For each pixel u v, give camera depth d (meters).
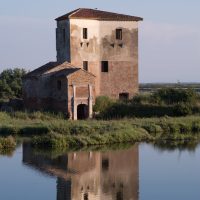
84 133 129.38
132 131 132.00
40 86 169.88
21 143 122.75
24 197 76.75
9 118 152.38
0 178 88.25
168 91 177.75
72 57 177.12
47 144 119.06
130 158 106.62
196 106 169.00
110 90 182.50
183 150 116.12
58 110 167.25
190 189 81.81
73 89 162.88
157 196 77.69
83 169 95.69
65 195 77.81
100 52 181.38
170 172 93.62
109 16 181.62
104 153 112.12
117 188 82.25
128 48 184.00
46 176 89.75
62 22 181.12
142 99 174.38
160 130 142.00
